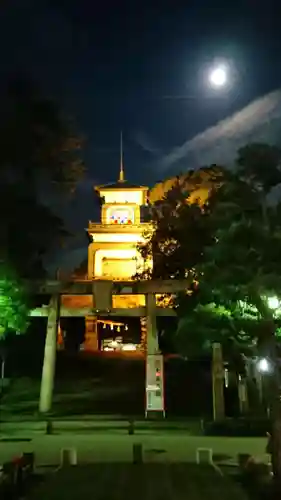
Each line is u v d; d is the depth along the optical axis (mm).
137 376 47156
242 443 25547
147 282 35938
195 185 36312
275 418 14812
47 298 38938
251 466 16766
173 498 15078
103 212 63250
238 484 16797
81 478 18109
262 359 17422
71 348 58875
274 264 14578
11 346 47688
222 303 17078
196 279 18281
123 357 52688
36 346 49156
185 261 29406
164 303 40688
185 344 19875
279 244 14531
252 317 17250
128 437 27594
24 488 15789
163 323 40781
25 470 17391
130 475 18688
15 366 47938
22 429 30172
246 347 18094
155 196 53531
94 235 61375
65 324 59594
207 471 19422
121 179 65125
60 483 17188
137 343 61469
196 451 22328
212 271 15523
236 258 14812
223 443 25625
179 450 24203
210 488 16359
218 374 31641
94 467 20391
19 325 25438
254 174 15234
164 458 22500
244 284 15188
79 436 28016
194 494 15555
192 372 43719
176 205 37438
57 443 26094
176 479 17922
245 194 15172
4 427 30703
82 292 36438
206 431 28297
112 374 47750
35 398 40250
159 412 33250
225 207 15414
